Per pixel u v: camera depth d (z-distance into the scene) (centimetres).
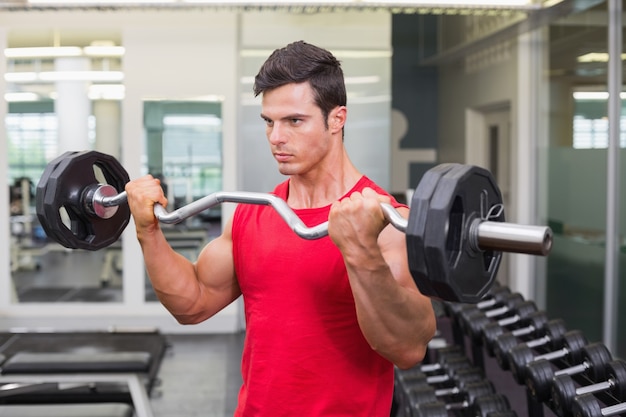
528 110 486
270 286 117
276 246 117
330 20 479
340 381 115
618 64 361
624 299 362
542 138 473
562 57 435
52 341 462
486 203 91
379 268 98
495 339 275
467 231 88
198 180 482
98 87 479
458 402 280
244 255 121
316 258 114
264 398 118
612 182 368
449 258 87
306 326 115
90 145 482
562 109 437
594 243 393
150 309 496
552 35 452
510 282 516
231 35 477
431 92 719
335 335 115
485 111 604
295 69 108
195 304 127
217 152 482
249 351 123
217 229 484
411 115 720
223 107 480
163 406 346
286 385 116
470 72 607
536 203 483
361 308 101
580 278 413
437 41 704
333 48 480
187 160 482
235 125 481
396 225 91
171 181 482
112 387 362
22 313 495
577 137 414
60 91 479
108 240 131
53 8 385
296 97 108
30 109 481
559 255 445
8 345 455
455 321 346
